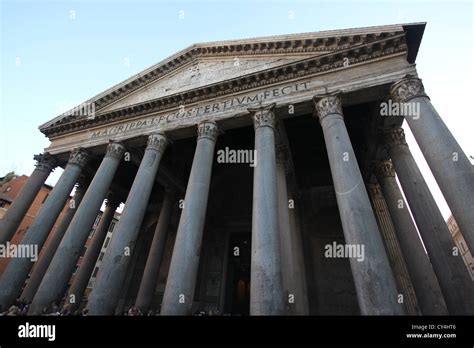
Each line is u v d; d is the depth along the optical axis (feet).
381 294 25.26
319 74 43.62
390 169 52.49
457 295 31.40
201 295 69.26
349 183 31.96
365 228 28.66
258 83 47.55
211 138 46.16
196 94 51.60
